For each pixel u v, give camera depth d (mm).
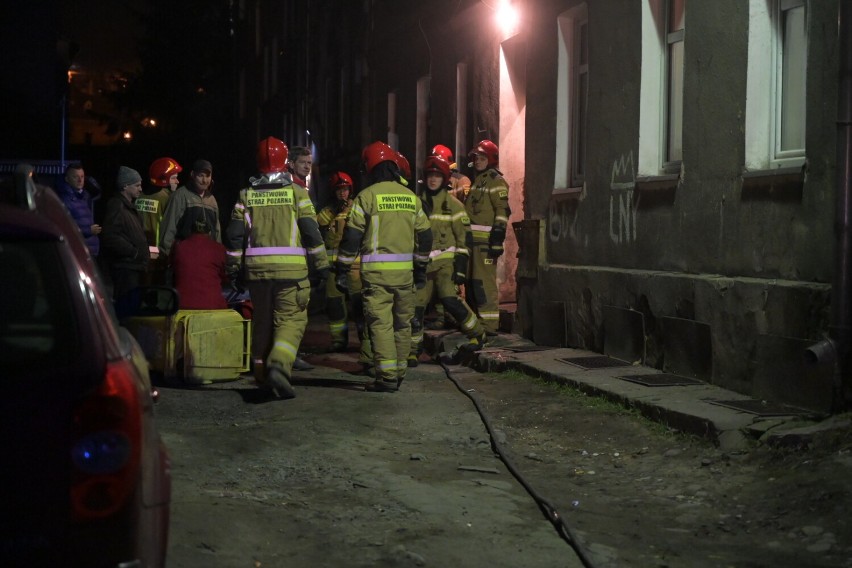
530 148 12219
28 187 3293
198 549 4758
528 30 12297
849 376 6531
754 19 7801
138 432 3059
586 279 10531
